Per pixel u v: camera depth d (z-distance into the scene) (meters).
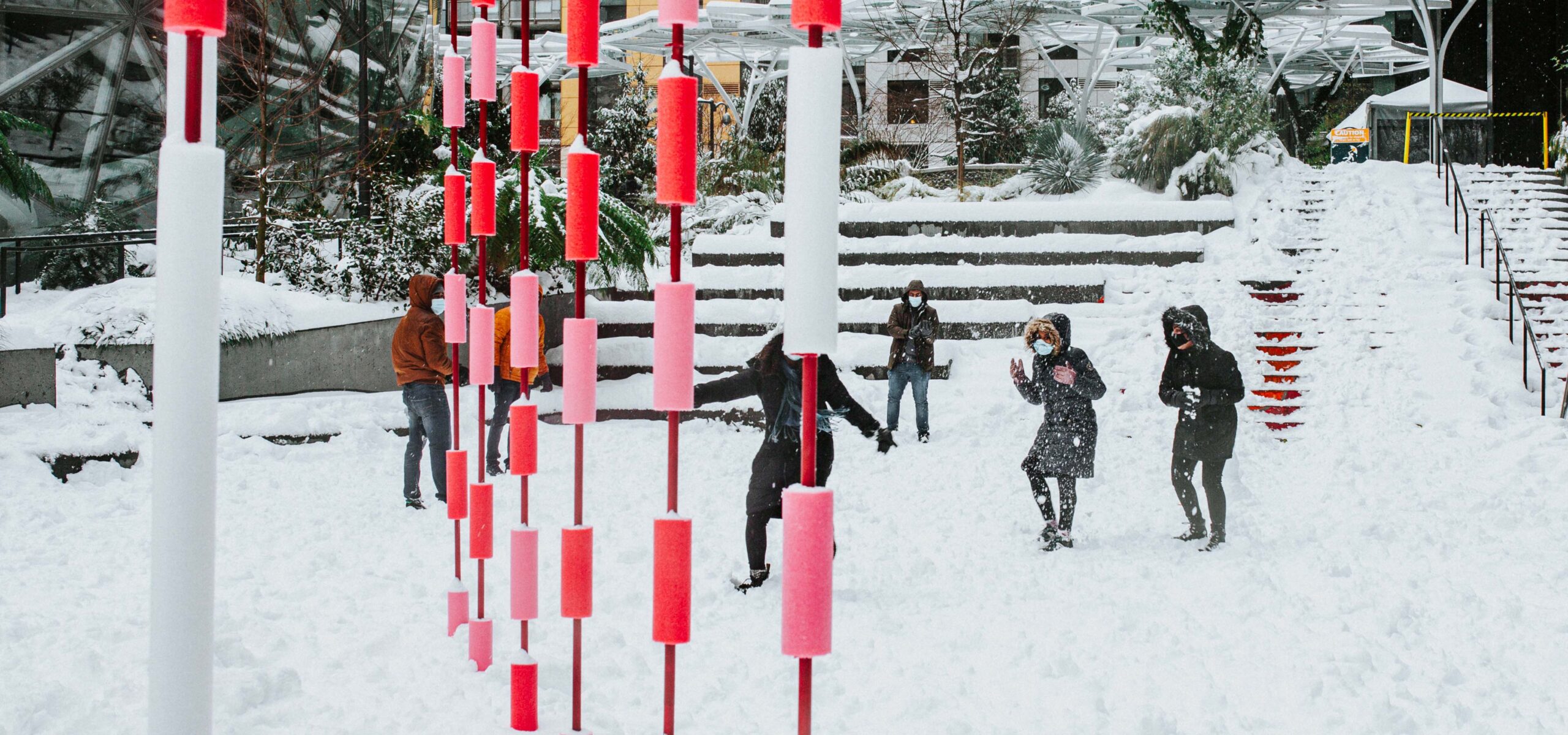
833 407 6.50
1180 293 14.79
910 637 5.35
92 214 15.68
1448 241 15.75
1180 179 18.22
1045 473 7.38
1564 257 15.16
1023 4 25.25
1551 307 13.91
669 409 2.41
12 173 14.24
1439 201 17.22
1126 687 4.66
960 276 15.33
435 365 8.53
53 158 16.45
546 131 40.72
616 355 13.98
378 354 13.55
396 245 14.62
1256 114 18.91
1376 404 12.10
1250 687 4.66
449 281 4.52
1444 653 5.14
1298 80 38.72
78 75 16.53
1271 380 12.86
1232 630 5.46
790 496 2.04
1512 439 10.93
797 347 1.93
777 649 5.13
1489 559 7.03
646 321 14.97
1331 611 5.77
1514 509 8.48
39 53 16.09
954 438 11.65
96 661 4.37
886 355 13.66
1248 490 9.09
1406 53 32.25
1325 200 17.39
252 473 9.75
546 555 6.85
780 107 32.78
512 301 3.67
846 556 7.12
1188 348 7.43
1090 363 7.39
